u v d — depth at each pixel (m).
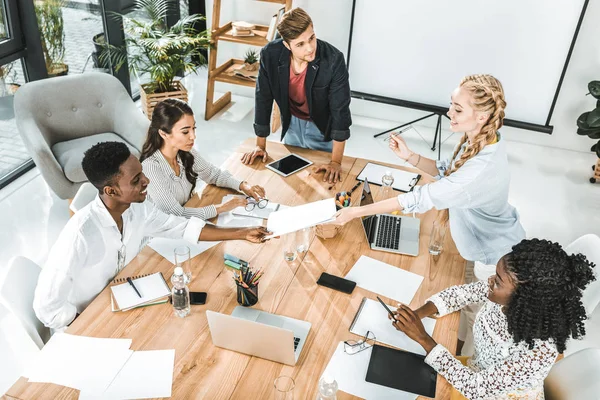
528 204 4.06
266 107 3.04
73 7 4.30
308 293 2.12
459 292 2.02
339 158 3.04
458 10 4.42
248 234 2.31
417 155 2.69
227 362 1.82
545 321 1.56
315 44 2.66
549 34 4.30
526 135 4.85
